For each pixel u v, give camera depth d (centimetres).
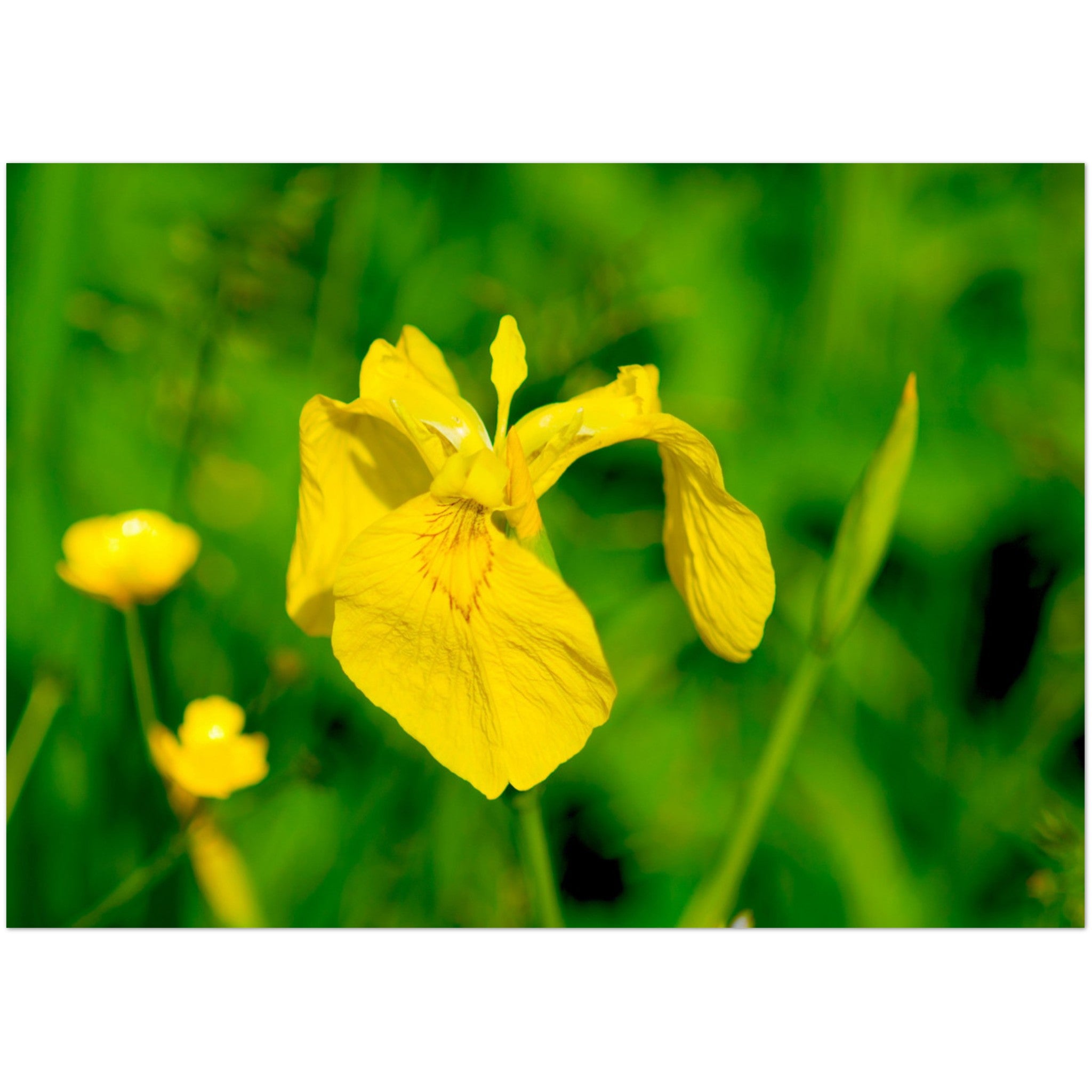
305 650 56
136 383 57
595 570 58
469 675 42
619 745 56
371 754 55
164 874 53
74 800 53
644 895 55
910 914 54
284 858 54
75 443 56
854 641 57
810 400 58
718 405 58
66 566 49
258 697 52
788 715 45
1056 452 57
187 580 55
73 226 57
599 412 43
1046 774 57
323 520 44
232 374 57
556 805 55
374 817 55
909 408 43
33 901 53
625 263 59
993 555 58
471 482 41
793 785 55
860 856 54
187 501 56
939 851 56
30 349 56
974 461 58
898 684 57
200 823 50
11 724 55
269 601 56
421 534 41
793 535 58
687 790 56
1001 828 56
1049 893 54
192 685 55
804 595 57
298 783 52
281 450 57
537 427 43
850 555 44
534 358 58
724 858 46
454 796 55
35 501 55
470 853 55
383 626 41
